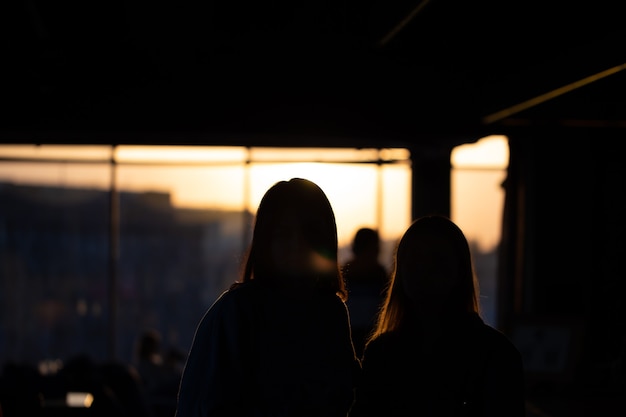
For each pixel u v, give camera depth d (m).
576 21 6.34
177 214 16.50
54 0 8.75
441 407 2.61
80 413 7.30
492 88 8.09
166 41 9.34
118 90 9.33
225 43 9.43
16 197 17.59
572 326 6.36
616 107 7.98
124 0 8.95
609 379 6.40
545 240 9.49
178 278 17.41
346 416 2.50
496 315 10.31
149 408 8.15
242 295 2.34
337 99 9.53
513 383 2.59
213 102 9.44
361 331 5.07
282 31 9.48
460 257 2.70
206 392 2.27
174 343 17.48
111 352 12.20
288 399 2.33
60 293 17.81
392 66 9.48
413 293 2.69
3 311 17.61
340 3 9.46
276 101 9.52
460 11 7.40
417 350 2.69
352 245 5.26
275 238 2.43
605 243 9.41
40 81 9.16
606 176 9.38
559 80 6.40
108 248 11.91
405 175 10.75
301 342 2.37
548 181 9.45
